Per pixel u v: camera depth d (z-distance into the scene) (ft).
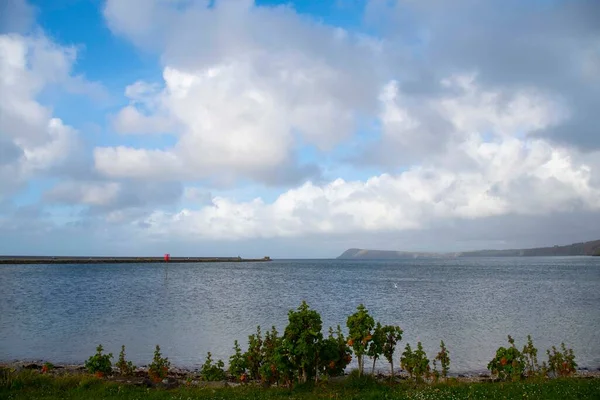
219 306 158.81
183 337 99.50
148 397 44.55
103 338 98.02
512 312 142.82
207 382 59.21
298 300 181.68
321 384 49.11
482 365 76.69
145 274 390.21
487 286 256.93
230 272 459.73
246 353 55.62
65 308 150.20
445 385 51.55
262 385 53.16
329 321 124.77
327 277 369.50
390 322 122.11
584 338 100.22
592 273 395.75
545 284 268.00
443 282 295.89
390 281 310.86
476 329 110.83
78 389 47.60
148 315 133.69
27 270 438.40
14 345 91.15
